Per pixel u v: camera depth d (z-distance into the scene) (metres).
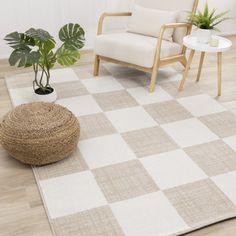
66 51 2.71
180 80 3.21
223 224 1.75
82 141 2.32
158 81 3.19
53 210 1.78
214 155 2.22
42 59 2.67
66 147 2.05
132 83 3.14
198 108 2.76
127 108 2.73
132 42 2.92
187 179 2.02
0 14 3.49
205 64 3.56
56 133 2.00
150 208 1.81
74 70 3.38
